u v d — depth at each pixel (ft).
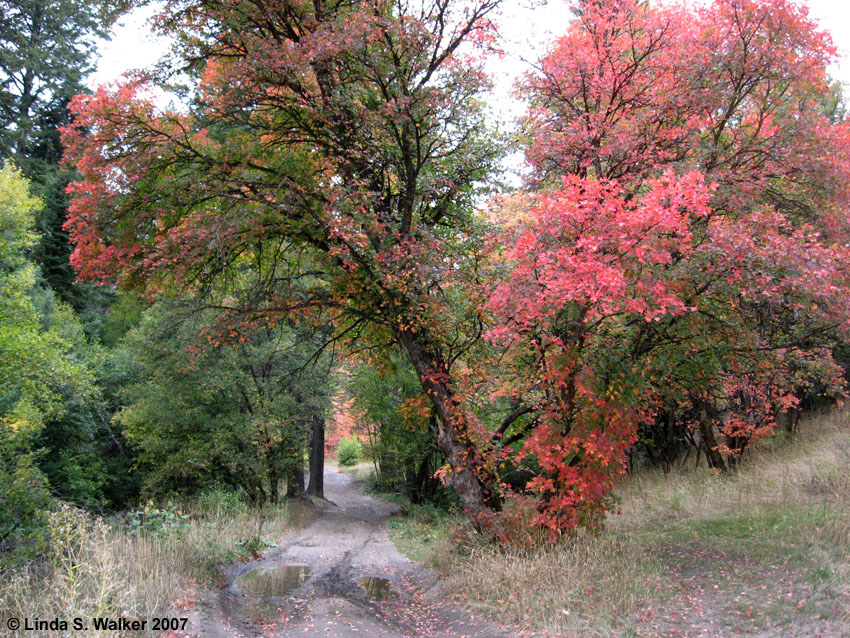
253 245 34.65
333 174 33.19
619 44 31.42
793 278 21.90
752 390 38.75
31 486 27.25
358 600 28.12
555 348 27.27
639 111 31.12
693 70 28.78
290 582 31.40
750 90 28.91
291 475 79.15
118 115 29.32
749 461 46.34
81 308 99.71
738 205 26.25
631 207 24.62
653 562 24.27
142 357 63.21
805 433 50.49
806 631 16.02
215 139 35.35
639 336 27.17
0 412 39.11
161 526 30.68
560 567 24.04
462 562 28.89
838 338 32.30
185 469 63.16
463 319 30.99
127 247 29.50
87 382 49.70
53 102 100.32
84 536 23.26
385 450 76.95
